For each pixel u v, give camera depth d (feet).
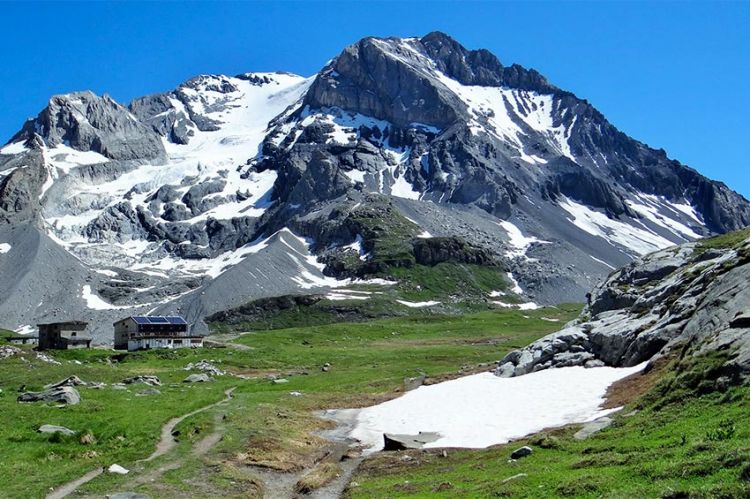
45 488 147.02
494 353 513.86
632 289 331.57
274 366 467.52
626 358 252.62
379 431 231.09
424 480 151.12
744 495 87.20
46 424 199.93
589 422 180.04
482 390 269.03
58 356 482.69
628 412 171.01
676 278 287.07
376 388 340.80
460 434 205.87
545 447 159.33
